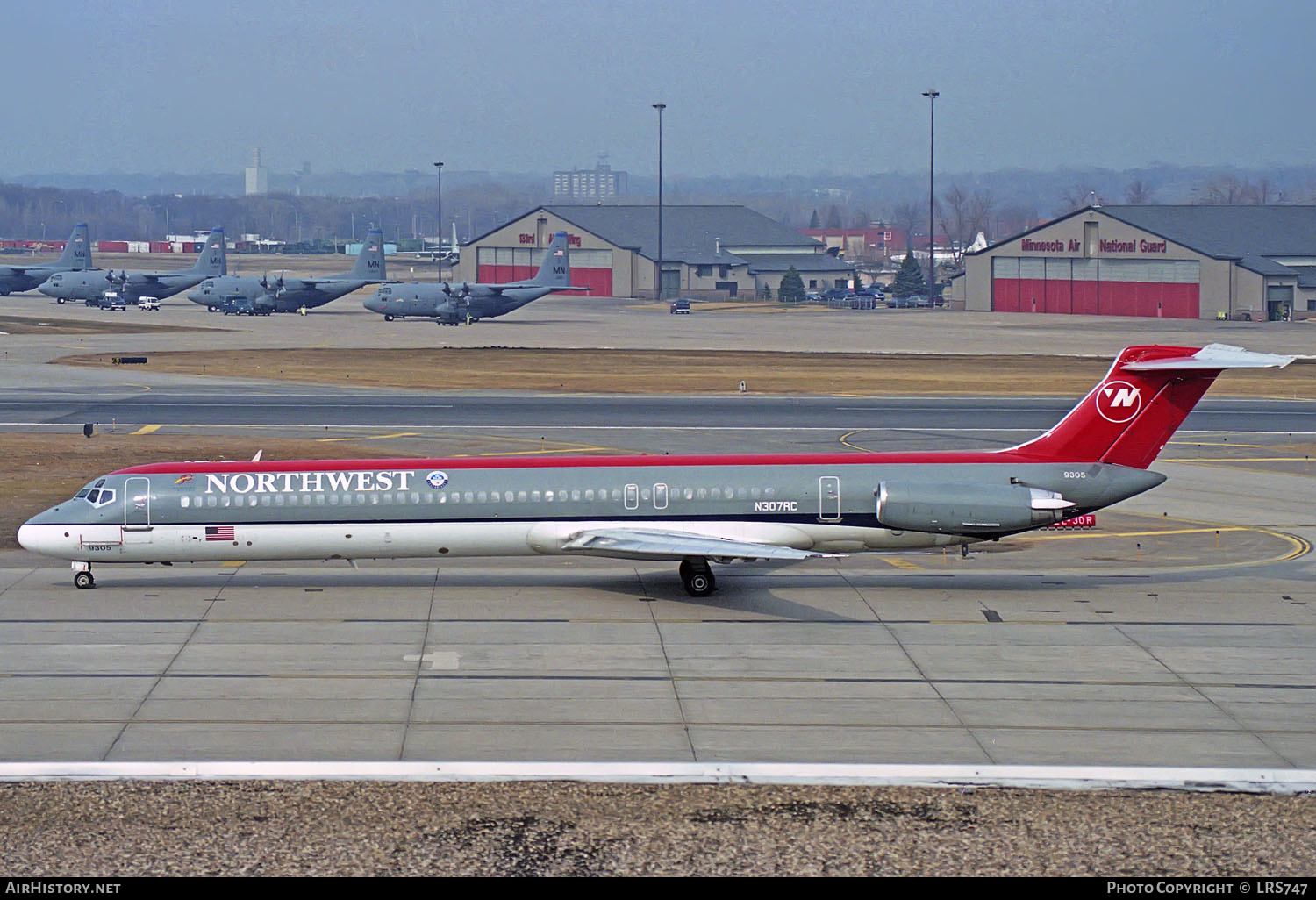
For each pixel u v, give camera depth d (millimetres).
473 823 71250
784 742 85062
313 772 77938
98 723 87562
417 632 110500
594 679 98062
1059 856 67875
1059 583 129000
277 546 122875
